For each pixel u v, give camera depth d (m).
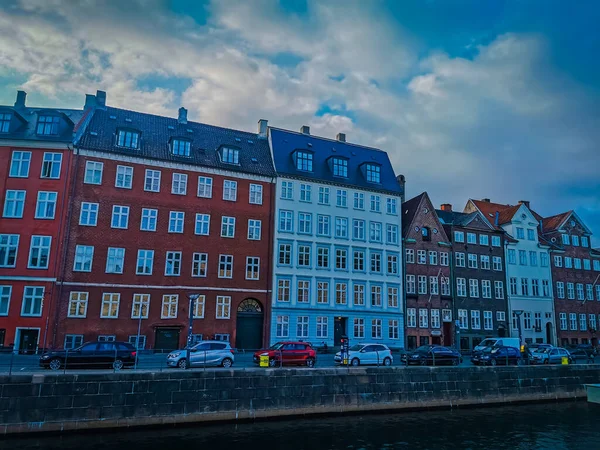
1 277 33.81
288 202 44.56
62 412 18.97
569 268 60.84
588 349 47.59
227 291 40.06
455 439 20.59
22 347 33.25
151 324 36.81
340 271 45.59
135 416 20.00
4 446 17.12
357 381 24.92
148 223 38.47
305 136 50.41
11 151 36.06
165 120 44.97
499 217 60.47
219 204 41.47
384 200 49.84
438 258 51.59
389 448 18.84
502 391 29.02
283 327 41.78
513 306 54.88
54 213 35.47
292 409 23.03
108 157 38.03
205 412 21.23
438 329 49.44
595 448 19.55
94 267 35.94
